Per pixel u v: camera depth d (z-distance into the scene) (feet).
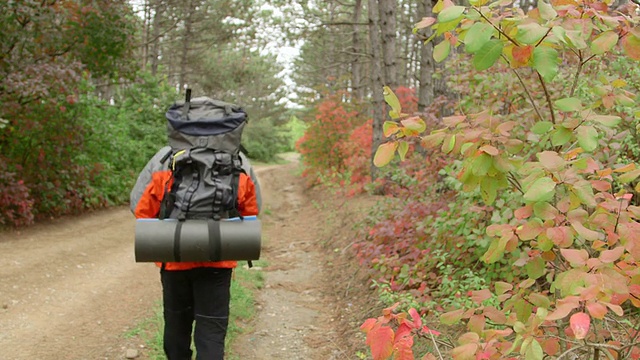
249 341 16.33
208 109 11.27
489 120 7.52
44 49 38.40
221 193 10.51
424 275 16.01
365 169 48.11
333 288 22.26
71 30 40.27
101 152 47.60
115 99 75.15
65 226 37.04
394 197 24.53
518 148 7.13
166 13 99.30
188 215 10.48
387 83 44.14
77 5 38.65
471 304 11.85
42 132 37.55
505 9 7.08
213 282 10.93
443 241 16.29
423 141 7.71
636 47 6.86
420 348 13.15
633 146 11.66
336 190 52.13
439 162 19.10
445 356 11.08
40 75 33.24
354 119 67.10
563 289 6.03
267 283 23.75
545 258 7.57
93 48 42.52
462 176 7.25
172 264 10.79
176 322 11.54
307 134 68.95
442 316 7.60
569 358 7.69
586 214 6.65
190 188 10.55
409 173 22.81
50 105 35.88
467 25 6.86
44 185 38.63
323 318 18.89
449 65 17.94
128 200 52.44
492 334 6.32
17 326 16.67
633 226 6.44
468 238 13.89
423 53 38.06
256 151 157.58
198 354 10.86
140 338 15.70
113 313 18.30
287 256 30.22
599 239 6.82
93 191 44.11
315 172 71.05
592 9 6.75
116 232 36.01
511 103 15.33
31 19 34.01
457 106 16.70
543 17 6.48
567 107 6.67
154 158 11.03
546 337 7.14
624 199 6.92
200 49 116.37
